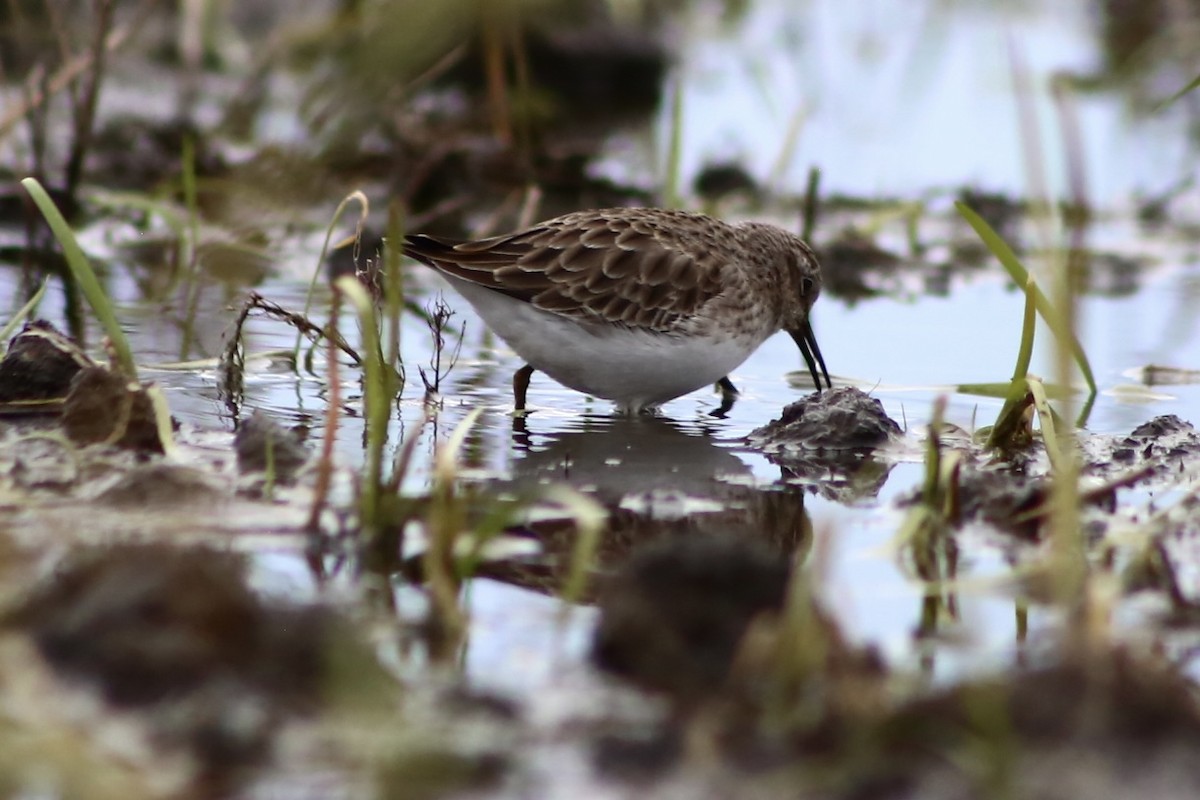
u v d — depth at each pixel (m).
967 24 26.95
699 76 24.30
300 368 12.89
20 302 14.10
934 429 9.21
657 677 6.93
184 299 14.59
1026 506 9.48
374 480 8.69
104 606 6.88
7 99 18.19
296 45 21.67
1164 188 19.77
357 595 7.85
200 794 5.86
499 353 13.80
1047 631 7.64
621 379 12.12
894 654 7.30
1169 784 6.01
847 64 24.84
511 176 19.06
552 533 9.05
